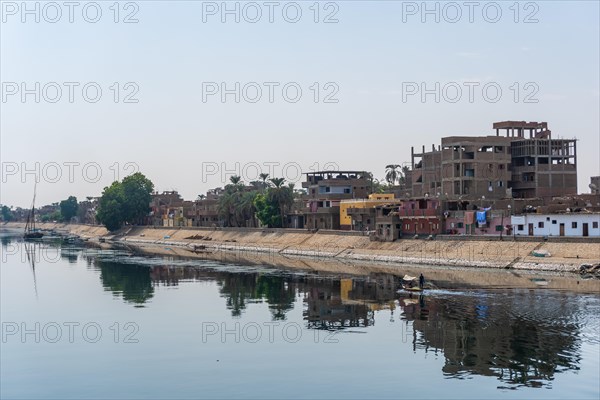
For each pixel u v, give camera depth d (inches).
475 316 2903.5
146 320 3056.1
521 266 4589.1
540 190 6584.6
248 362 2288.4
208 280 4557.1
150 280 4616.1
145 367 2266.2
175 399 1934.1
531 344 2396.7
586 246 4471.0
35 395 2007.9
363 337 2603.3
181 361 2326.5
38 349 2549.2
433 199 5797.2
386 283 4160.9
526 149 6619.1
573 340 2438.5
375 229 6382.9
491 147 6707.7
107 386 2071.9
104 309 3380.9
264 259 6358.3
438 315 2962.6
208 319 3048.7
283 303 3459.6
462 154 6525.6
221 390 1998.0
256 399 1911.9
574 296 3353.8
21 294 3981.3
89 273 5191.9
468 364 2183.8
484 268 4751.5
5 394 2023.9
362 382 2033.7
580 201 5531.5
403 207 6048.2
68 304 3567.9
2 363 2361.0
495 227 5364.2
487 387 1955.0
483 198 6028.5
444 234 5674.2
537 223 5088.6
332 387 1996.8
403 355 2315.5
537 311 2965.1
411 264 5329.7
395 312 3088.1
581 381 1989.4
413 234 5915.4
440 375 2076.8
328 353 2373.3
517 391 1913.1
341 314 3095.5
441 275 4429.1
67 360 2385.6
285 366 2228.1
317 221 7504.9
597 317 2807.6
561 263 4409.5
